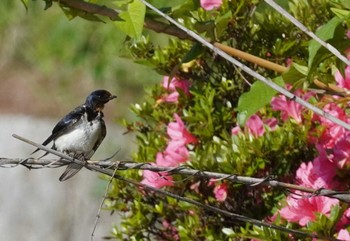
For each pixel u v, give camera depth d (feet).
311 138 29.60
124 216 33.65
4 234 76.59
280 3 35.88
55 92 84.48
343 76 25.75
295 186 26.48
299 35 32.35
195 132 30.99
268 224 26.22
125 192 32.86
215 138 30.30
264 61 27.91
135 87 74.95
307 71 25.13
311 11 32.68
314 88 27.40
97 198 75.66
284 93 24.67
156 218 32.48
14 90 88.17
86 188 76.64
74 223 75.92
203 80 32.86
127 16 26.35
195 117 31.37
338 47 24.82
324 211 27.09
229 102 31.91
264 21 32.53
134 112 34.30
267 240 27.40
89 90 82.33
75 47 73.97
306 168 27.99
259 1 31.71
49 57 78.07
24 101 87.25
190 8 29.71
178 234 31.91
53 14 78.33
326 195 26.35
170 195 26.96
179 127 30.76
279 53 31.68
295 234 26.37
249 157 29.32
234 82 32.63
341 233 26.09
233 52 28.37
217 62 32.68
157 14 29.07
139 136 34.01
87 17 29.04
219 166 29.37
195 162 29.43
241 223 30.53
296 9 32.73
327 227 26.18
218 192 29.86
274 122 30.71
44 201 77.36
